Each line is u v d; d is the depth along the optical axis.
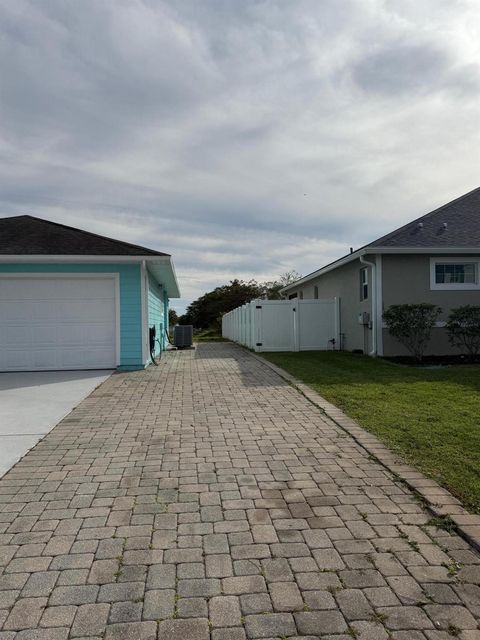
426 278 12.75
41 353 10.66
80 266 10.73
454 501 3.29
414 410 5.96
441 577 2.45
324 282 17.94
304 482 3.75
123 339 10.84
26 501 3.45
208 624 2.12
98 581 2.45
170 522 3.10
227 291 39.81
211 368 10.99
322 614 2.18
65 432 5.36
